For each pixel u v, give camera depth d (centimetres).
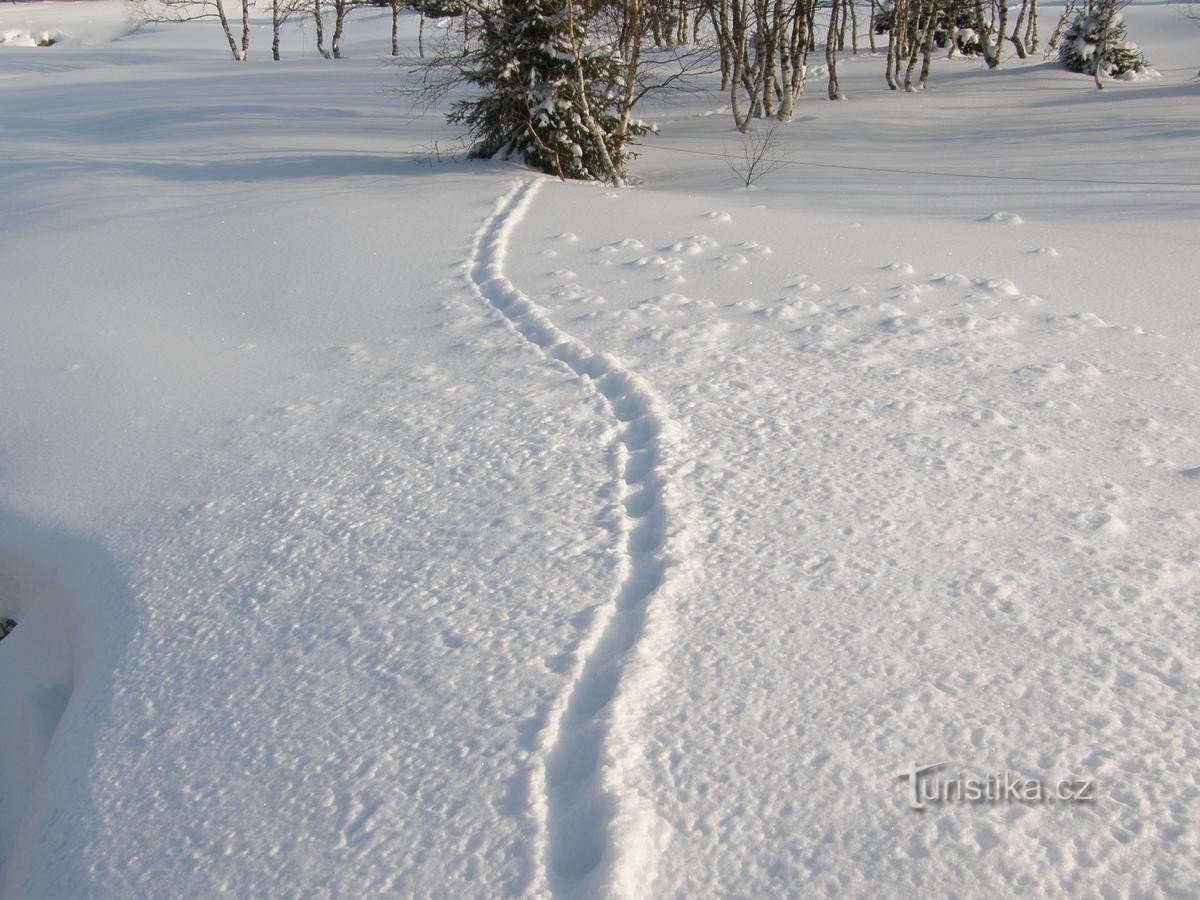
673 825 244
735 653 300
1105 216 920
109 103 2061
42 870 275
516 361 551
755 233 808
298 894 243
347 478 438
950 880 226
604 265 730
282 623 345
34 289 797
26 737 396
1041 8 4428
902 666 291
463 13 1280
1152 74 2506
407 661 314
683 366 520
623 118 1290
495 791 261
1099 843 232
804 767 258
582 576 346
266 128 1658
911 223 860
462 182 1109
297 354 607
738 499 384
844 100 2147
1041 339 538
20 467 505
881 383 486
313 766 280
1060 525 359
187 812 275
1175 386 473
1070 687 280
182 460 481
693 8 2098
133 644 351
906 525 362
